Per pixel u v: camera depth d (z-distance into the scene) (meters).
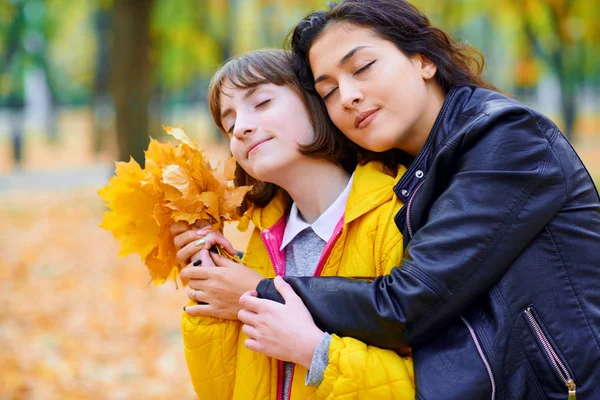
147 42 10.62
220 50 14.57
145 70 10.61
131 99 10.50
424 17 1.87
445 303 1.55
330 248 1.83
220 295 1.81
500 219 1.57
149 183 1.87
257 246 2.06
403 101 1.76
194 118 36.62
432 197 1.71
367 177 1.85
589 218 1.65
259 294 1.75
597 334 1.56
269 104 1.85
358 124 1.77
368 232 1.80
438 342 1.60
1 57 20.08
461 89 1.82
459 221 1.58
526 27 14.44
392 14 1.78
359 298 1.61
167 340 5.52
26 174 20.97
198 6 13.38
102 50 19.20
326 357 1.61
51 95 31.03
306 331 1.64
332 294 1.65
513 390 1.53
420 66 1.83
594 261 1.62
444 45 1.88
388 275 1.63
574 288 1.59
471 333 1.56
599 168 16.72
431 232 1.60
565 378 1.52
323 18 1.82
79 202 14.34
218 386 1.87
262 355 1.82
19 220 12.16
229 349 1.85
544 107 28.31
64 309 6.41
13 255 9.07
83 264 8.52
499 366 1.52
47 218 12.35
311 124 1.87
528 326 1.55
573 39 13.91
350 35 1.75
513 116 1.64
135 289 7.26
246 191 1.90
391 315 1.56
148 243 1.93
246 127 1.83
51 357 4.98
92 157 26.61
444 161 1.68
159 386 4.52
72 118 50.16
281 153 1.83
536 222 1.58
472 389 1.51
